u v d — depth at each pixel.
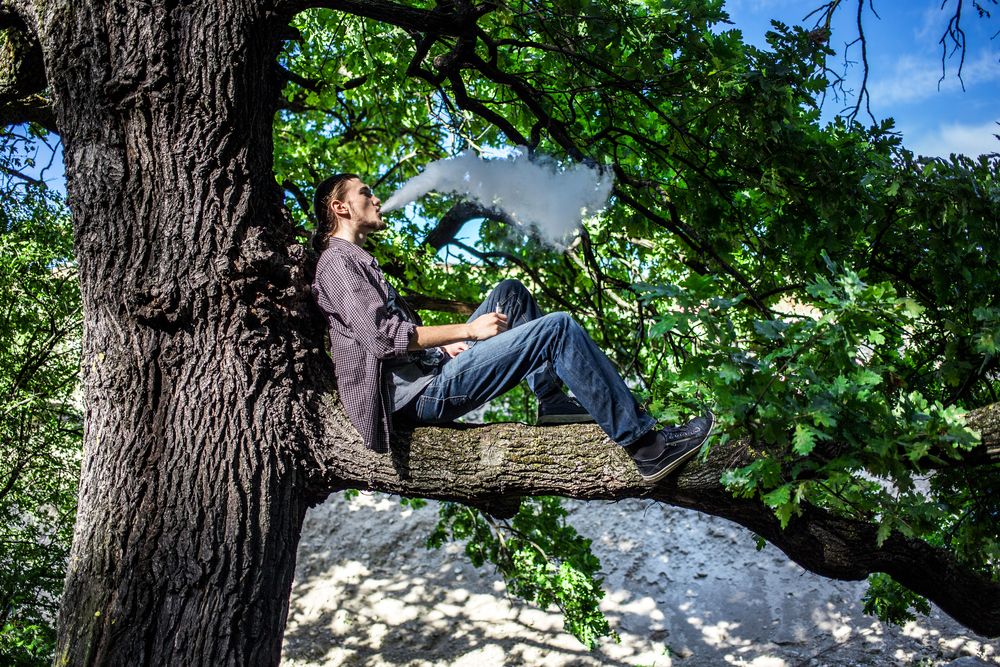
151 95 3.62
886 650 11.45
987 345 3.22
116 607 3.36
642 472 3.32
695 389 3.12
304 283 3.67
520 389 9.51
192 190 3.60
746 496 3.02
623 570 12.80
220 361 3.58
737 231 5.72
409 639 12.29
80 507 3.55
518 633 12.25
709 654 11.80
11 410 7.11
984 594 3.77
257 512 3.51
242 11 3.74
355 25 6.54
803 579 12.41
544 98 6.06
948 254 4.40
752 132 4.98
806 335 2.89
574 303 8.11
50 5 3.70
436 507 13.85
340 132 8.55
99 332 3.61
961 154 4.38
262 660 3.49
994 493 4.16
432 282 7.29
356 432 3.65
